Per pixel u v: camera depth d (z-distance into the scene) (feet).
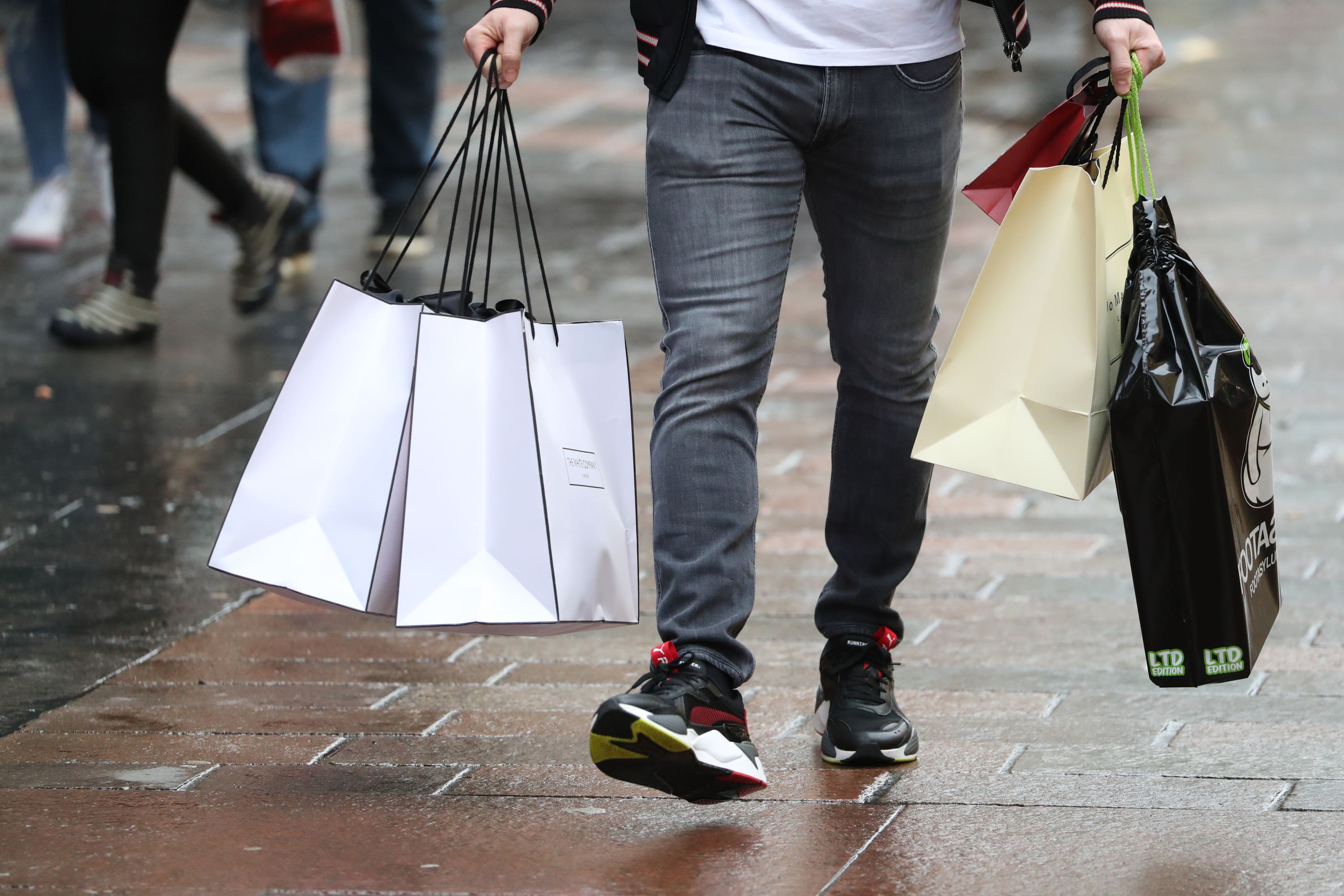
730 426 33.94
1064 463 33.32
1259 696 41.86
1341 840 32.99
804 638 47.16
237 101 154.10
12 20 97.86
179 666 45.29
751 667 34.17
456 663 45.47
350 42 184.75
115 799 35.86
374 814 34.96
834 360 37.22
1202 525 32.12
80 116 142.20
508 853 32.89
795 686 43.24
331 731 40.27
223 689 43.52
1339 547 53.83
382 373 35.40
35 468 63.41
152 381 75.20
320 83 93.40
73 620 49.01
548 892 31.09
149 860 32.63
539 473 34.12
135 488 61.52
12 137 136.36
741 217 33.81
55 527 57.26
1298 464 62.80
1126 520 32.65
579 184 121.29
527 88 163.32
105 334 80.38
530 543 34.12
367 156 130.82
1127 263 34.96
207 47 186.29
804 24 33.50
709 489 33.71
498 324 34.78
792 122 33.91
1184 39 200.23
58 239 100.94
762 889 31.17
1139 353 32.30
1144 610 32.81
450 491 34.24
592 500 35.14
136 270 80.94
